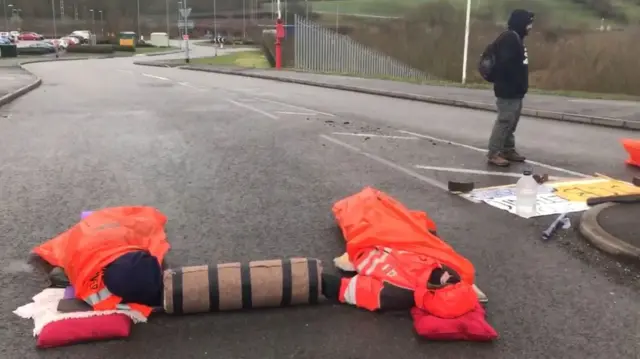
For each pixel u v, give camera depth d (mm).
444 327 3504
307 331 3617
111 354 3352
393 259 4023
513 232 5418
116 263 3697
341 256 4590
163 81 24719
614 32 31312
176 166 8094
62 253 4336
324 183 7223
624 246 4738
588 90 27703
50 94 18547
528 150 9602
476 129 11891
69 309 3650
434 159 8750
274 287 3799
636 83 26406
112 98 17438
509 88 8078
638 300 4059
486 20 43219
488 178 7559
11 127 11539
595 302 4023
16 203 6223
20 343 3430
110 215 4852
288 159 8641
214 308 3777
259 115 13641
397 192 6832
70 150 9195
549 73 30281
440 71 36500
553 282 4336
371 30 47750
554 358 3357
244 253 4848
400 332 3613
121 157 8688
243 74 28781
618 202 5953
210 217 5785
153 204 6219
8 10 105000
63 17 106562
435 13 46656
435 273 3807
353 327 3668
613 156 9164
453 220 5770
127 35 72812
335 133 11062
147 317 3711
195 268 3807
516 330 3652
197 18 126375
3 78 23906
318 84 22688
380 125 12273
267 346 3453
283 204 6270
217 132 11070
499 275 4461
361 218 4773
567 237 5254
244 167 8062
